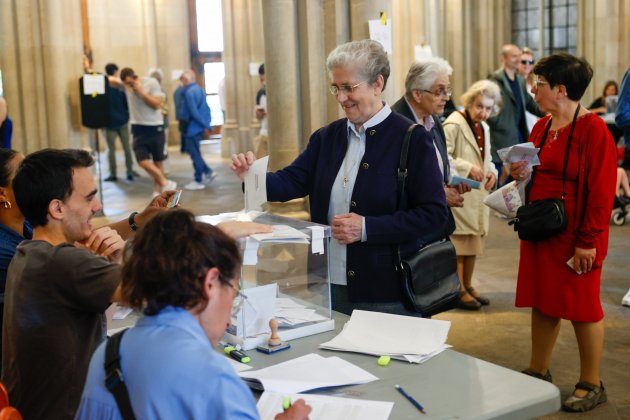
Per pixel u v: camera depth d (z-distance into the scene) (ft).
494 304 19.80
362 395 7.44
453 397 7.36
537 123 13.50
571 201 12.64
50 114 27.53
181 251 5.41
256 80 51.37
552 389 7.51
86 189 8.18
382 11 19.17
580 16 47.14
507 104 28.07
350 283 10.57
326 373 7.83
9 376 7.88
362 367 8.17
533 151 12.39
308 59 20.35
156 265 5.40
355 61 10.20
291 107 20.65
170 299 5.42
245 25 51.16
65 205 8.05
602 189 12.25
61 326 7.68
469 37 48.19
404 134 10.43
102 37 57.57
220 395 5.17
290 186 11.36
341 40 19.79
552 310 13.04
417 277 10.48
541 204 12.65
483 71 49.34
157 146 35.88
